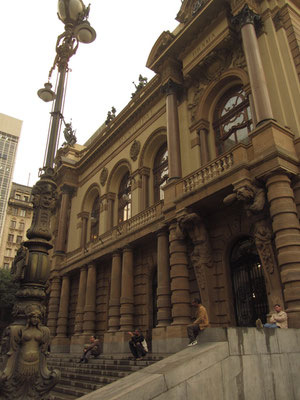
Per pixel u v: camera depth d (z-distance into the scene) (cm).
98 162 3008
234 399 611
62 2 1058
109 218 2642
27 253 716
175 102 1911
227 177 1293
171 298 1505
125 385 535
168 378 540
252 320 1328
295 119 1310
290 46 1446
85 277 2453
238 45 1653
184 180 1573
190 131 1828
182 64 1966
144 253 2014
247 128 1584
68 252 3022
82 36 1026
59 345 2550
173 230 1584
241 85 1675
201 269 1433
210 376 593
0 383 600
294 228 1093
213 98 1806
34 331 649
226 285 1414
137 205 2252
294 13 1527
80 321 2347
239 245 1458
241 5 1520
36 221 761
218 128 1752
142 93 2508
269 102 1315
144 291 1942
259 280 1341
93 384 1162
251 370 661
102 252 2228
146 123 2386
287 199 1131
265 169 1189
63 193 3281
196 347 650
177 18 2194
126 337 1834
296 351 788
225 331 655
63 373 1471
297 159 1222
